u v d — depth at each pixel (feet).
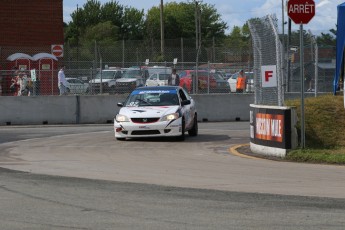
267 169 50.90
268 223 31.63
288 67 103.09
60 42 171.53
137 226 31.17
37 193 40.75
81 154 62.18
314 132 61.05
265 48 61.41
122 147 67.87
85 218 33.14
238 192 40.83
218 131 87.76
